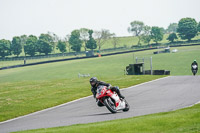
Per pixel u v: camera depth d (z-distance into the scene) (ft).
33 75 414.21
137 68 233.14
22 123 69.92
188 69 351.05
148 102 84.28
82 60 601.21
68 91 130.72
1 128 65.92
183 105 71.82
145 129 39.81
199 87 111.45
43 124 61.77
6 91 150.51
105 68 424.46
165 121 43.11
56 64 563.89
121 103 63.26
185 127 38.65
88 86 144.77
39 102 105.60
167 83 136.77
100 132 40.24
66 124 56.70
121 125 43.04
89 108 82.79
